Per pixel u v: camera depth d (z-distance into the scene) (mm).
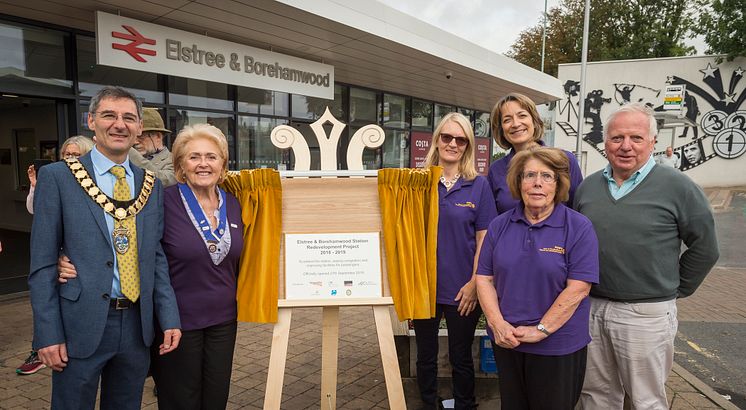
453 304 2680
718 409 3398
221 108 7621
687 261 2406
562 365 2049
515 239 2164
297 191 2404
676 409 3389
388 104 11961
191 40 6129
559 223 2117
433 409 2881
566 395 2072
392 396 2377
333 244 2385
